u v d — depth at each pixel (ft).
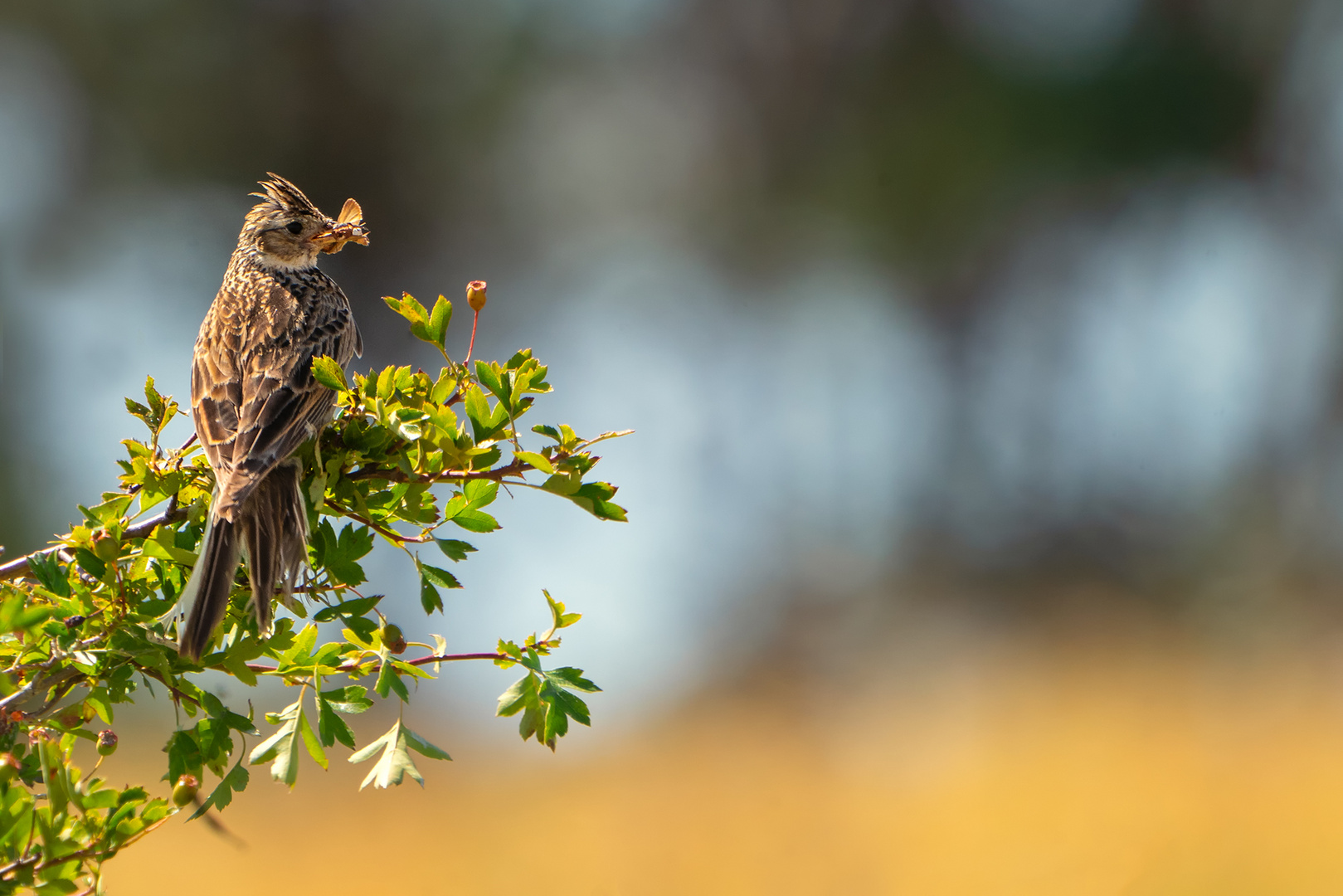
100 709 14.40
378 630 14.57
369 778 13.82
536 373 14.74
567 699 14.40
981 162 94.79
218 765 14.20
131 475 14.93
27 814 12.71
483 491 15.06
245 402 16.70
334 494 15.05
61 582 14.38
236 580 14.97
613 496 14.52
